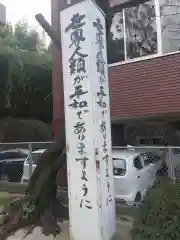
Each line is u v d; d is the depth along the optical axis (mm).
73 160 4949
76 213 4887
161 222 4809
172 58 8727
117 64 9734
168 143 10586
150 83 9102
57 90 10391
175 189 5246
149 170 8141
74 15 5016
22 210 6055
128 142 11188
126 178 7484
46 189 6113
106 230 4836
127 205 7301
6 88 17922
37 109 19922
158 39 8992
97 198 4699
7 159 10867
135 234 5012
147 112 9117
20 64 17516
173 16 8984
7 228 5941
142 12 9477
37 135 18672
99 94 4941
